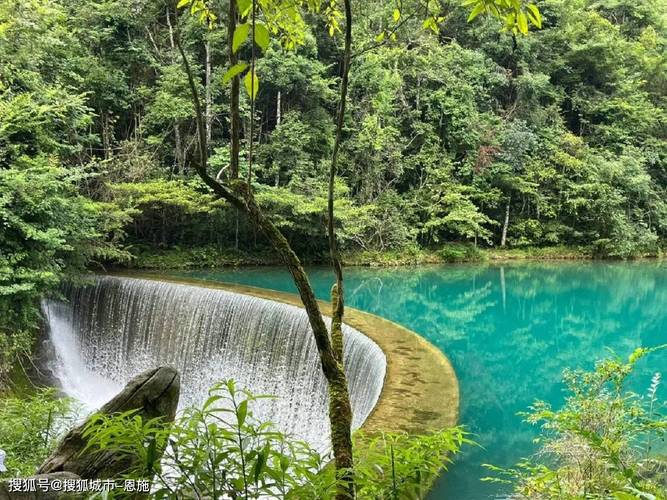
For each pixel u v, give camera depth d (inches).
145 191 623.8
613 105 1055.6
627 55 1140.5
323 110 807.7
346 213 741.9
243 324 415.5
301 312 375.9
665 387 312.7
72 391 435.8
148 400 97.1
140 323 473.4
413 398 235.6
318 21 799.1
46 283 367.6
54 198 378.3
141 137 700.0
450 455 205.2
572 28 1074.1
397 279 707.4
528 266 858.8
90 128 676.7
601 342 456.1
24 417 159.8
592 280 749.3
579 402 156.6
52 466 89.5
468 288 672.4
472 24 1011.3
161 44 734.5
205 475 54.1
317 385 350.6
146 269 651.5
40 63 484.7
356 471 57.6
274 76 756.6
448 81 919.0
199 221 705.0
